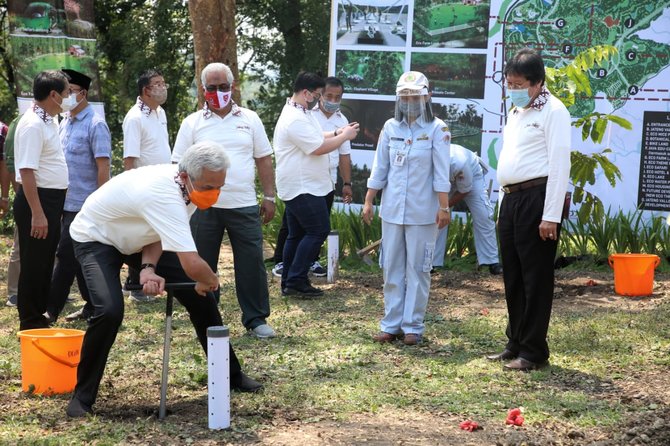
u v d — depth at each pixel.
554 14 11.22
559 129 5.71
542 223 5.76
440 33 11.53
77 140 7.51
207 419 4.89
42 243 6.64
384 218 6.74
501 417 5.03
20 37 12.26
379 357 6.38
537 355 6.04
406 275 6.82
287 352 6.48
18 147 6.47
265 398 5.28
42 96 6.49
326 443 4.54
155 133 7.91
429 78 11.62
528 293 5.98
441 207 6.55
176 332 7.14
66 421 4.84
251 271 6.88
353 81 11.84
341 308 8.18
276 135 8.48
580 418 5.02
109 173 7.55
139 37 20.77
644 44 11.02
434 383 5.71
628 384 5.71
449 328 7.32
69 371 5.44
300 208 8.45
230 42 10.71
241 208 6.79
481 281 9.73
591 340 6.75
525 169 5.85
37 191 6.53
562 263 10.38
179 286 4.70
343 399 5.32
